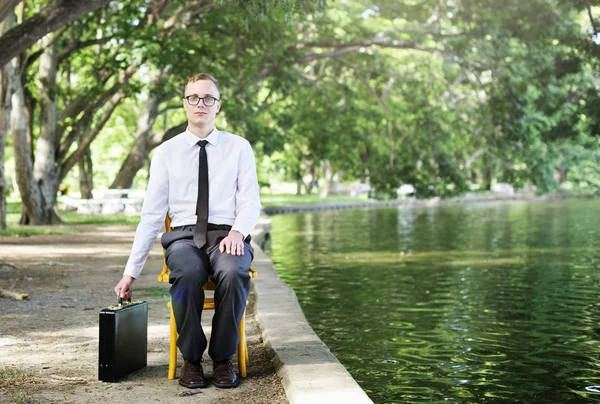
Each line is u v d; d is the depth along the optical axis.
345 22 29.42
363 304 9.94
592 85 25.45
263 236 20.12
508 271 13.44
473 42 26.22
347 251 17.80
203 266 4.71
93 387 4.68
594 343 7.50
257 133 27.91
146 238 4.92
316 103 35.62
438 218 32.94
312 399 4.17
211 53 23.97
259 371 5.13
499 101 26.38
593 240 20.16
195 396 4.48
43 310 7.91
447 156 33.16
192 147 4.88
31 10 24.39
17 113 23.56
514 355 6.99
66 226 23.55
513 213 36.91
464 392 5.79
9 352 5.79
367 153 47.69
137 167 31.72
